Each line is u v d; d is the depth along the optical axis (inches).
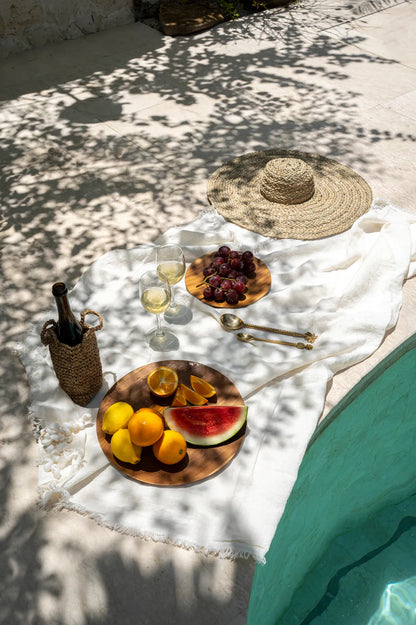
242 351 95.6
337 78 186.1
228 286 102.3
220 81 183.5
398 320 105.9
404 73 190.1
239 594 69.5
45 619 67.5
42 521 75.8
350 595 112.7
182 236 117.1
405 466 131.3
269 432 84.7
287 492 77.3
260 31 215.3
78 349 79.1
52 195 136.1
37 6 194.9
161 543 73.2
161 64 193.0
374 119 165.3
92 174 142.9
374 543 123.4
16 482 80.2
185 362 90.4
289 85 181.6
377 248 112.0
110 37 210.5
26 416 88.0
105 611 68.1
